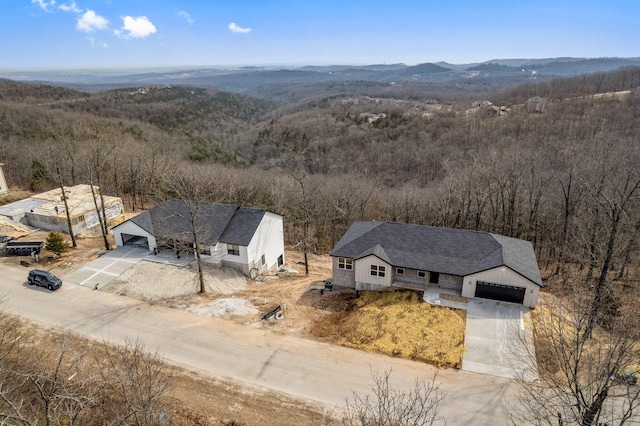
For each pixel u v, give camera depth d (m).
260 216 39.03
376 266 32.44
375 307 30.09
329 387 23.25
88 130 66.38
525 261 30.97
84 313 29.94
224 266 38.31
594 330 25.94
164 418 20.25
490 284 30.31
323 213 57.59
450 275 31.69
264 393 22.77
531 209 43.94
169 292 33.25
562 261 40.34
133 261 37.94
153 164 59.72
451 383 23.38
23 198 54.34
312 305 32.16
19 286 33.31
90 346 26.11
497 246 31.75
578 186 40.31
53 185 59.38
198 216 39.44
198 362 25.16
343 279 34.38
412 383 23.44
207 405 21.77
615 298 27.56
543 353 25.20
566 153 44.78
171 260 38.31
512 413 21.22
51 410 19.06
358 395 22.59
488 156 58.19
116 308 30.73
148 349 26.12
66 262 37.59
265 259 40.66
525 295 29.56
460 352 25.62
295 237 53.44
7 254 38.47
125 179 62.78
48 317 29.23
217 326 28.92
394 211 57.59
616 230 27.59
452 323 28.03
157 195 54.66
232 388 23.08
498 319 28.47
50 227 44.84
